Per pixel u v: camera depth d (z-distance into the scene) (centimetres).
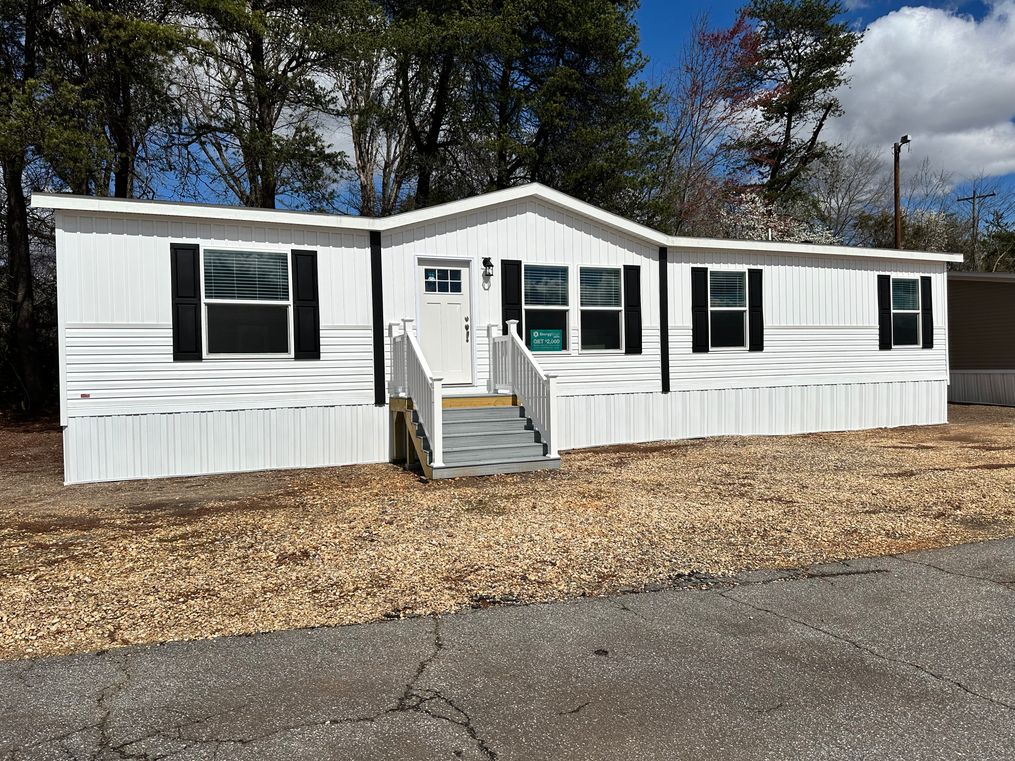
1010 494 751
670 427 1280
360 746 288
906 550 562
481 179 2295
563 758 280
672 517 665
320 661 367
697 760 278
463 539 592
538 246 1166
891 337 1491
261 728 302
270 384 1003
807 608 440
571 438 1188
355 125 2341
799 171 3078
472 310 1117
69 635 402
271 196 2014
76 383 907
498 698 328
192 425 962
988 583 483
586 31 2059
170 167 1925
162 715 313
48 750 286
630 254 1242
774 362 1371
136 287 930
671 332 1281
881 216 3562
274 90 1912
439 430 886
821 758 279
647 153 2342
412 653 376
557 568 518
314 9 1883
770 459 1025
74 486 896
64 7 1550
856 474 889
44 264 2105
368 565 525
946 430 1394
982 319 1900
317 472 976
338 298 1038
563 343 1189
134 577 502
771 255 1365
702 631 404
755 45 2825
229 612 436
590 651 379
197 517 694
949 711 314
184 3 1681
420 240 1084
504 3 2062
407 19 2119
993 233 3825
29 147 1611
